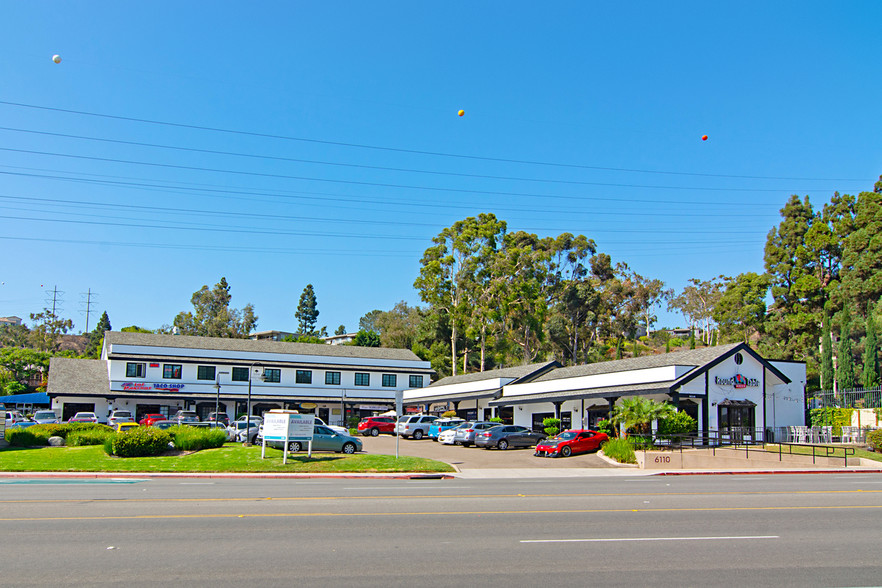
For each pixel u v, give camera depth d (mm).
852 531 12867
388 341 97625
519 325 82188
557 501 17094
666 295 110125
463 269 80750
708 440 36219
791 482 23984
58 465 25875
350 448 33031
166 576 9047
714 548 11125
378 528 12727
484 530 12594
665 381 37406
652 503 16844
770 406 40500
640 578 9156
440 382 65250
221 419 49188
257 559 10055
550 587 8680
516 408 51000
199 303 115938
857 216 66125
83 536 11766
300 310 134875
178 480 23188
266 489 19781
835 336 66188
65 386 56594
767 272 75125
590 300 88688
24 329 127812
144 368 59688
